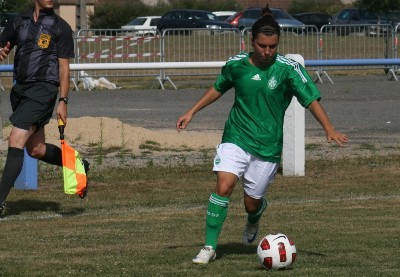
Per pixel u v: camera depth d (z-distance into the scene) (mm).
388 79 64500
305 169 28188
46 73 20172
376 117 42469
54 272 14938
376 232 18688
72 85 61312
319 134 36594
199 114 43875
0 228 19375
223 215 15719
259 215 16828
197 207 22344
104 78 61312
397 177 26734
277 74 15586
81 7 104312
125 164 29125
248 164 15812
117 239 18047
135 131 34000
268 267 15023
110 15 128125
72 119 34875
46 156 20938
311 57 69875
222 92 16062
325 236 18250
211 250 15703
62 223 20031
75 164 20484
